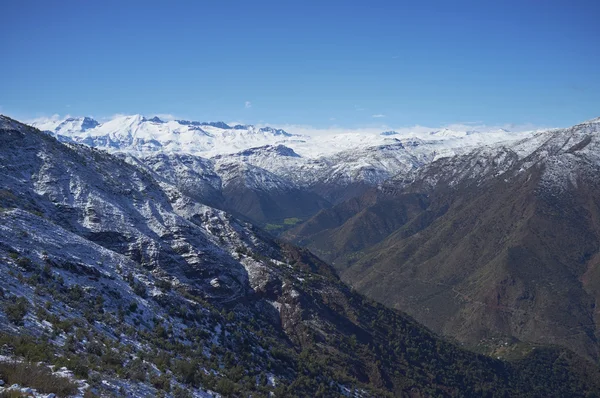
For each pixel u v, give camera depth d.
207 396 51.88
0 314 45.28
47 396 30.72
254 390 64.88
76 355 44.06
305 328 106.62
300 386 78.06
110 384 39.19
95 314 61.09
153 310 74.88
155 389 44.19
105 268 79.50
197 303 88.50
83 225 102.25
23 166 108.56
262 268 120.94
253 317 105.38
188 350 66.25
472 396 114.56
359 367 101.94
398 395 99.81
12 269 60.62
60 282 65.12
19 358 36.81
